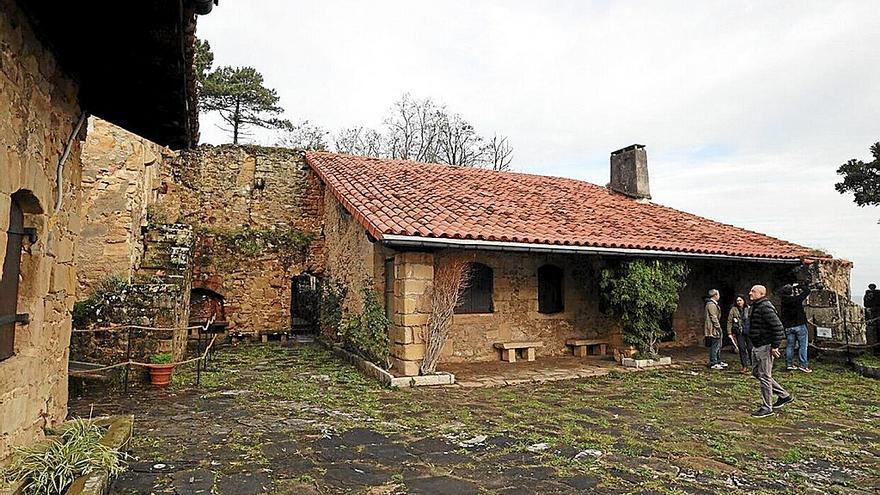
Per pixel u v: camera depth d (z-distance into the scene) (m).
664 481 4.73
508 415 7.05
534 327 11.98
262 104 28.08
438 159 32.16
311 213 16.20
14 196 3.54
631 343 11.21
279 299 15.09
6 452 3.35
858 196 15.38
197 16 3.70
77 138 4.84
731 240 13.28
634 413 7.27
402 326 9.16
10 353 3.57
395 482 4.62
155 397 7.79
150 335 8.84
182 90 4.60
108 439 4.67
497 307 11.59
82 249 9.85
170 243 11.41
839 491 4.60
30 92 3.54
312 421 6.59
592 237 10.75
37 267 3.87
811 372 10.76
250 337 14.65
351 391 8.41
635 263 10.87
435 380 9.01
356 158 15.29
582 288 12.61
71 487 3.53
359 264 11.51
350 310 12.05
